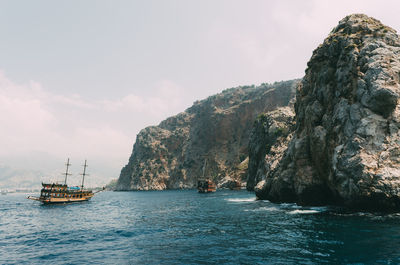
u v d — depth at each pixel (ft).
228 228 91.25
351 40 130.11
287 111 358.23
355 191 99.45
